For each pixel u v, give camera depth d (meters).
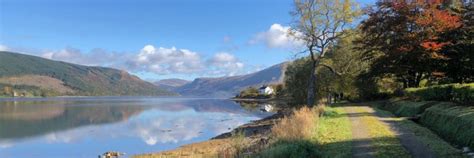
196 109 93.12
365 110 32.03
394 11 40.31
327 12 43.53
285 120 20.69
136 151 30.72
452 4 39.75
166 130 45.66
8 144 35.41
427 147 13.89
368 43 43.66
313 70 44.84
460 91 21.84
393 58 41.00
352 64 50.22
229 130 44.00
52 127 50.41
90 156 29.28
